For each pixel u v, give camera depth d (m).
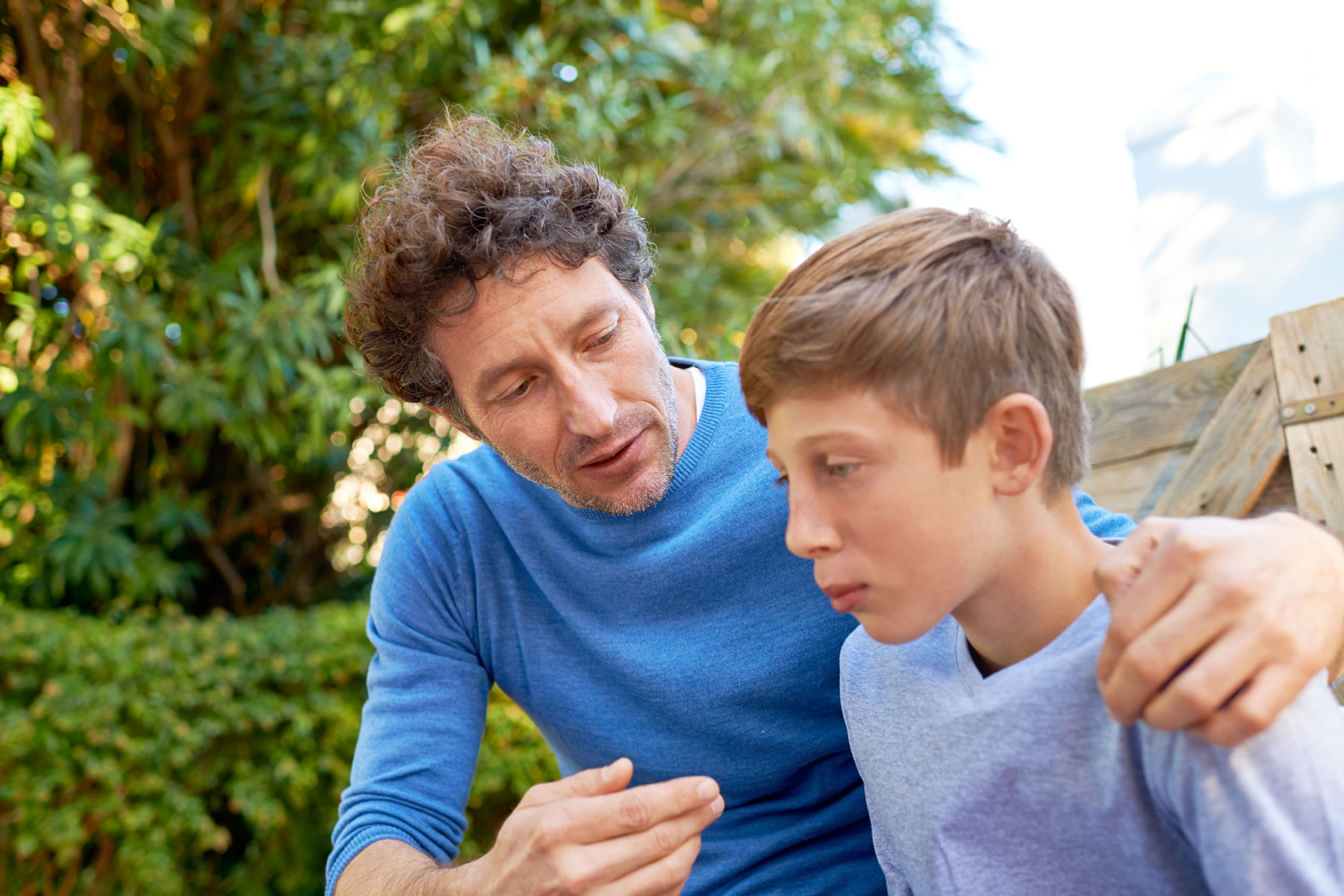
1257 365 1.37
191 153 3.98
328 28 3.66
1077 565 0.65
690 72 4.02
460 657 1.16
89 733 2.61
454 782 1.08
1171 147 2.17
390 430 4.02
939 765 0.69
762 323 0.63
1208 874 0.54
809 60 4.05
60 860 2.61
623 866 0.72
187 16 3.41
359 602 3.88
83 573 3.47
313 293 3.50
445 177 0.97
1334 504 1.24
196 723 2.79
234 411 3.41
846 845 1.03
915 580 0.59
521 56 3.59
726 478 1.09
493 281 0.93
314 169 3.54
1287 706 0.52
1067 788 0.62
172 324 3.51
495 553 1.16
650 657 1.06
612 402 0.97
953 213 0.66
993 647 0.68
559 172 1.01
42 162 3.32
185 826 2.72
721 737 1.05
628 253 1.03
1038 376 0.61
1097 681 0.60
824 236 4.54
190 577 4.07
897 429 0.58
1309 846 0.50
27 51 3.53
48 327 3.51
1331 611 0.50
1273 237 2.00
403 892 0.89
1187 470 1.45
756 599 1.06
